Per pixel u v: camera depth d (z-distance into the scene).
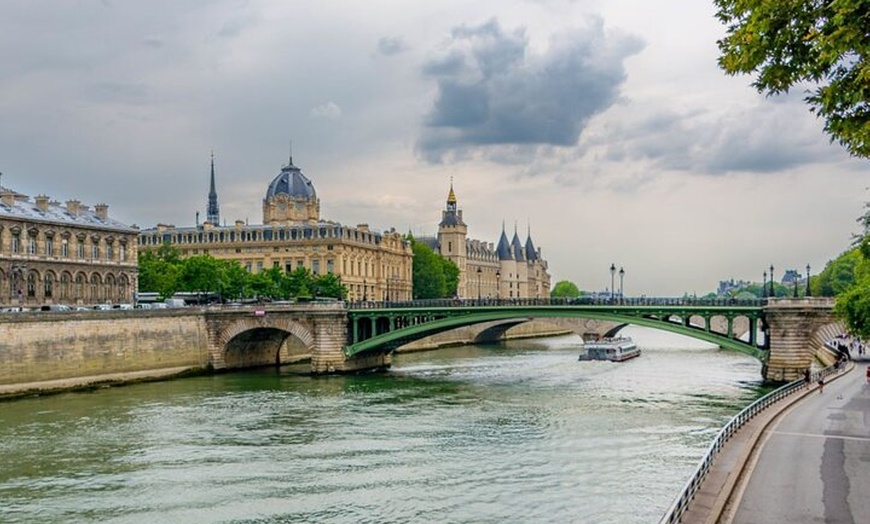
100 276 127.88
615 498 46.59
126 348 102.81
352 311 114.88
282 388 96.31
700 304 102.31
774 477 38.00
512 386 96.94
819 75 21.91
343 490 49.19
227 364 118.25
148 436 65.19
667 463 55.00
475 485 49.84
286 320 114.94
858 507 32.69
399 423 70.94
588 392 90.88
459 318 111.69
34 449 60.50
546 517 43.25
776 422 54.19
